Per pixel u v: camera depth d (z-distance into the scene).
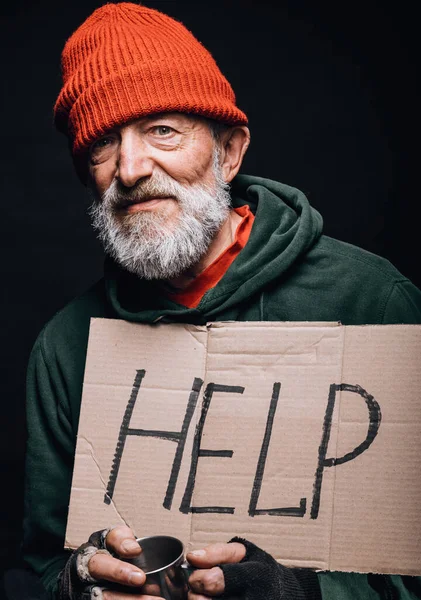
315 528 1.23
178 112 1.43
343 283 1.47
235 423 1.29
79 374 1.57
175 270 1.46
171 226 1.42
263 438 1.27
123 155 1.40
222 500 1.27
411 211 3.16
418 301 1.50
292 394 1.27
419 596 1.34
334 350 1.27
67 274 3.31
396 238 3.16
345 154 3.21
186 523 1.28
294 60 3.28
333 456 1.24
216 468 1.28
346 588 1.27
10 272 3.31
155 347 1.35
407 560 1.19
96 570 1.19
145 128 1.42
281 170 3.22
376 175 3.18
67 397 1.58
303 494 1.24
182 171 1.42
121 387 1.34
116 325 1.37
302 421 1.26
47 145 3.34
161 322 1.37
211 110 1.45
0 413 3.27
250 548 1.20
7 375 3.29
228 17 3.32
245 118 1.54
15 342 3.30
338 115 3.23
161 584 1.16
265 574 1.16
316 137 3.22
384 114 3.21
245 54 3.30
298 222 1.50
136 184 1.41
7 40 3.39
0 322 3.30
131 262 1.45
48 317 3.31
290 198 1.57
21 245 3.31
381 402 1.23
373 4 3.25
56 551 1.58
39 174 3.33
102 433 1.33
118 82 1.41
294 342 1.29
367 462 1.22
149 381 1.34
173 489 1.29
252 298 1.48
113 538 1.21
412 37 3.22
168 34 1.48
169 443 1.31
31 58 3.39
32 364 1.64
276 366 1.29
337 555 1.21
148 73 1.41
